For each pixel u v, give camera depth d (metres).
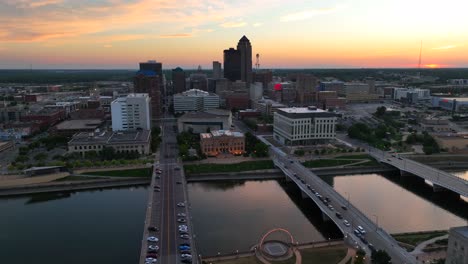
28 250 185.25
